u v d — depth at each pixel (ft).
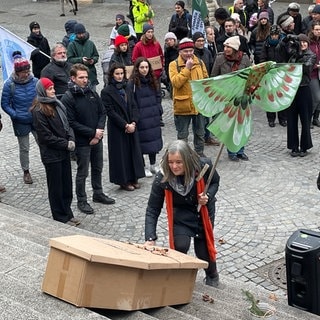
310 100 31.45
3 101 29.43
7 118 40.63
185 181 16.12
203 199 16.26
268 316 14.70
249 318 15.05
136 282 14.19
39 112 23.84
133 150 28.45
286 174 29.94
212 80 15.05
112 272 13.75
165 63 39.78
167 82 42.50
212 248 17.35
